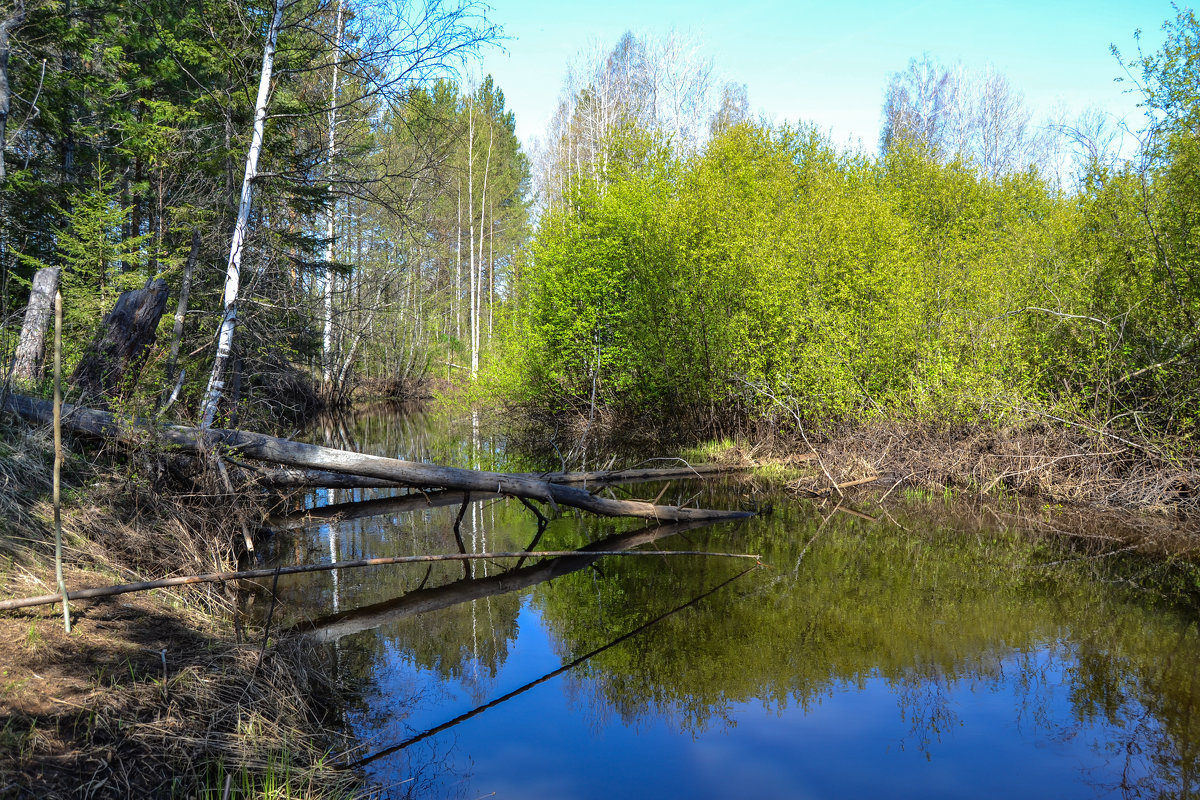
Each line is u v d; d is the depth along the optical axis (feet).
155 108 40.01
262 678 13.25
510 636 17.90
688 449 47.57
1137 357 31.22
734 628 18.45
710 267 45.06
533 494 28.37
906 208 60.13
